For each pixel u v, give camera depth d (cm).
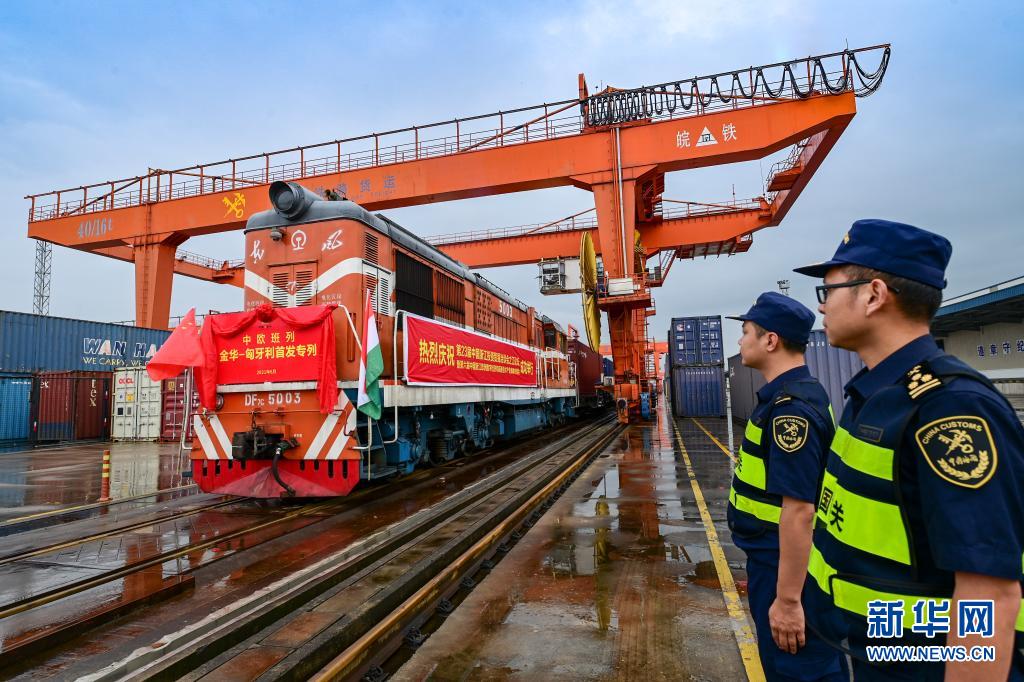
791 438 199
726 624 365
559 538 586
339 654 312
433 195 2200
